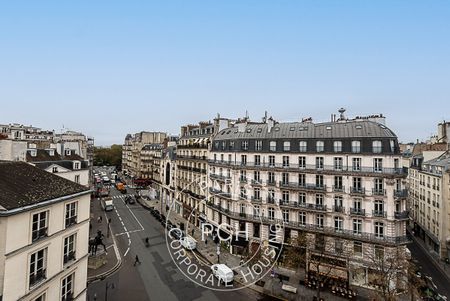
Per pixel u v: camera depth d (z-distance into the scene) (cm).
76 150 6119
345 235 3472
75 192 1927
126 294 2911
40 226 1609
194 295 2961
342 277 3181
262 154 4197
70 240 1894
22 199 1509
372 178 3381
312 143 3816
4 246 1357
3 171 1827
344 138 3591
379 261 3053
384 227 3306
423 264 4197
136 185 10744
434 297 3055
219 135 5122
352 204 3506
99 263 3553
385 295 2722
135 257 3962
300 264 3638
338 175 3591
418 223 5478
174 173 6906
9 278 1383
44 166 4069
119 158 17288
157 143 11606
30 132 9056
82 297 2003
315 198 3766
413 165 5900
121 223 5712
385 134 3369
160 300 2823
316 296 3039
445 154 5125
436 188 4622
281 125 4347
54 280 1706
